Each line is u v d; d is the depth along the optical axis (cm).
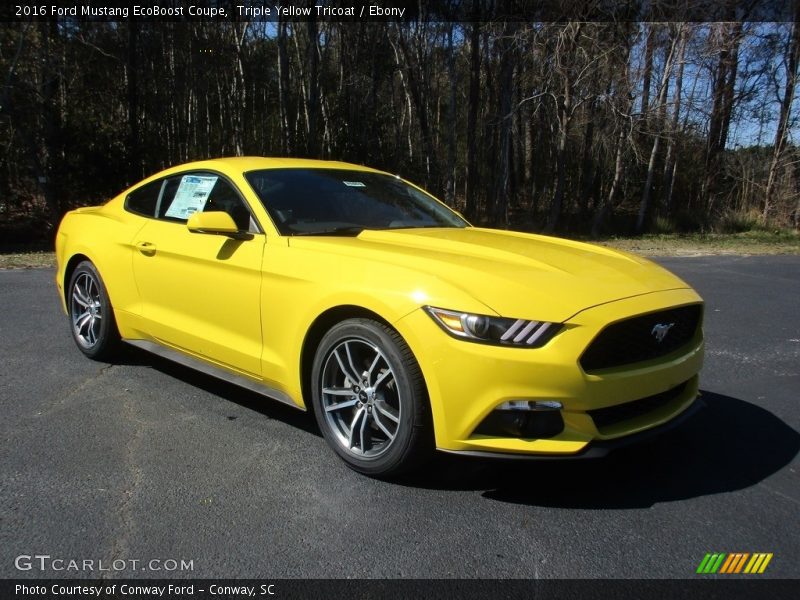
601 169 2911
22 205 1984
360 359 326
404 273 306
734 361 555
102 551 254
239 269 370
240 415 400
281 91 2297
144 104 2200
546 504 299
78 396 426
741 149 2662
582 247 396
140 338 464
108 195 1914
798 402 451
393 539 268
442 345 281
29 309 679
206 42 2417
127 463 331
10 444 349
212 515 283
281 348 353
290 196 401
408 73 2683
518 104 2308
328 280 326
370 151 2438
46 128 1766
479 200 3038
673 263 1322
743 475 334
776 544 269
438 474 327
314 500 298
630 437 297
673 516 291
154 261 431
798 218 2503
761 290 940
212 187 423
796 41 2358
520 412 278
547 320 279
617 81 2084
